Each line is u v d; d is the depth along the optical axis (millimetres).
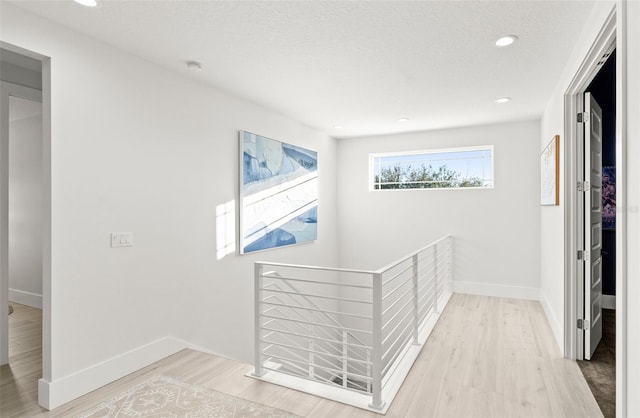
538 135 4883
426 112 4453
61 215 2395
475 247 5238
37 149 4742
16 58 3121
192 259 3346
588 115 2934
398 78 3312
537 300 4887
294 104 4133
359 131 5484
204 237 3469
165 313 3092
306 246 5160
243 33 2494
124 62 2779
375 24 2367
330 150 5824
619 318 1494
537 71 3131
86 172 2535
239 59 2916
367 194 5855
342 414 2238
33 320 4195
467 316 4207
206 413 2250
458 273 5336
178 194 3217
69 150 2438
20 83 3311
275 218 4422
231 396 2449
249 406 2324
